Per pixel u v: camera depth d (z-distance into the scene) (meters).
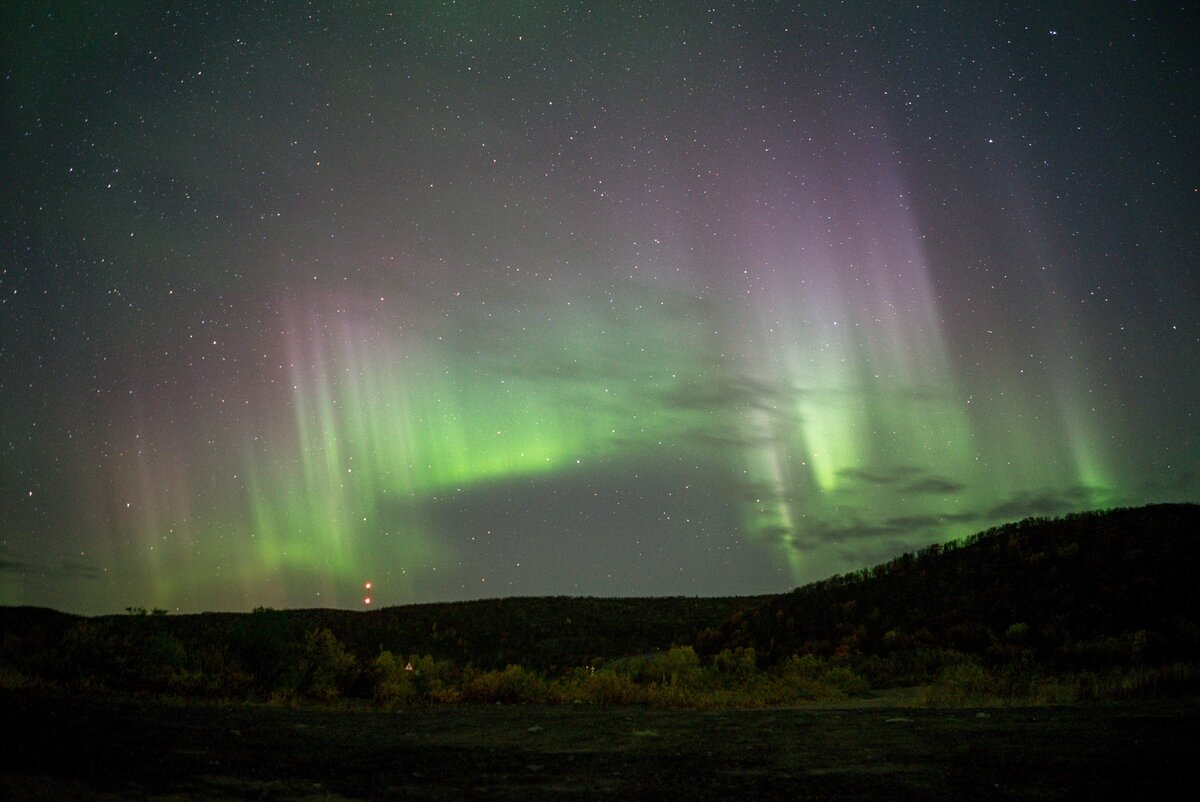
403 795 6.64
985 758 8.46
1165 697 15.16
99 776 6.48
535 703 17.41
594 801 6.50
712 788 7.11
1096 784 7.05
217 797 6.22
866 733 10.73
